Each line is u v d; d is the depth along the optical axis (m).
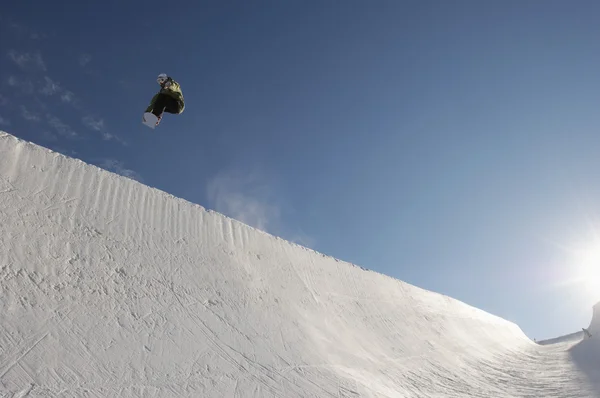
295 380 10.19
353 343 14.80
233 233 15.85
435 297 26.72
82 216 11.55
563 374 16.84
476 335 25.72
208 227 15.08
